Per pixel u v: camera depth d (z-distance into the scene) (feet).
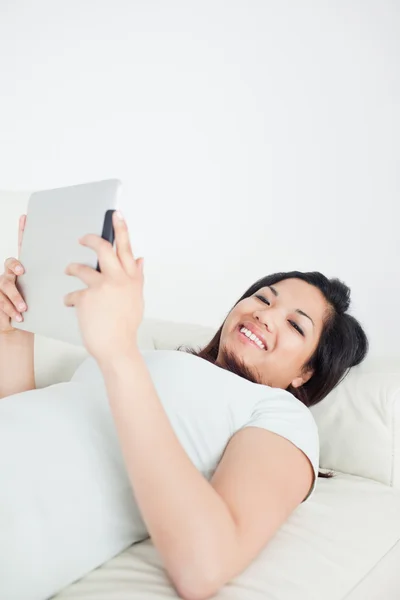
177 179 6.62
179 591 2.18
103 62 6.21
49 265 2.67
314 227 6.60
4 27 5.80
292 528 2.80
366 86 6.20
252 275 6.82
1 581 2.18
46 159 6.18
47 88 6.05
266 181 6.65
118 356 2.14
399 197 6.11
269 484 2.47
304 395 3.78
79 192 2.56
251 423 2.87
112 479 2.62
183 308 6.83
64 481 2.47
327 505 3.05
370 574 2.61
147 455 2.11
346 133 6.35
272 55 6.40
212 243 6.81
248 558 2.24
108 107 6.30
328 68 6.33
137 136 6.44
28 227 3.01
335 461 3.60
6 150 6.00
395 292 6.27
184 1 6.31
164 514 2.08
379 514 3.04
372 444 3.43
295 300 3.75
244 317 3.79
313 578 2.44
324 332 3.76
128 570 2.48
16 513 2.29
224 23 6.38
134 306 2.17
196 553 2.06
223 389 3.01
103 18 6.13
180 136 6.56
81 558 2.45
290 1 6.30
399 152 6.07
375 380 3.59
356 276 6.49
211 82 6.48
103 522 2.54
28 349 3.66
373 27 6.13
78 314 2.15
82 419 2.71
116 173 6.42
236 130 6.57
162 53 6.36
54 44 6.01
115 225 2.22
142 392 2.16
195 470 2.20
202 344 4.50
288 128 6.51
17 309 2.96
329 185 6.48
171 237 6.69
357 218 6.39
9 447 2.46
